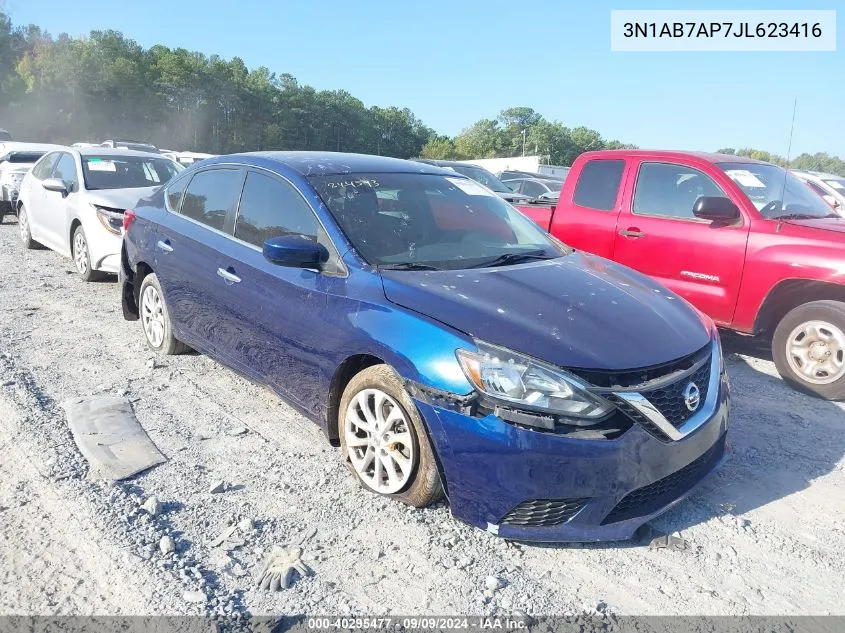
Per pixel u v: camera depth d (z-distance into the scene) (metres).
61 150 9.45
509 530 2.95
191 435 4.11
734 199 5.65
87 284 8.00
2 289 7.54
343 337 3.42
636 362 2.99
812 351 5.12
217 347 4.59
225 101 104.94
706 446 3.20
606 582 2.87
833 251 5.02
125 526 3.10
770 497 3.63
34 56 93.69
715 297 5.68
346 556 2.97
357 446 3.51
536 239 4.46
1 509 3.23
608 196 6.54
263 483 3.57
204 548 2.99
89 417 4.23
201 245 4.62
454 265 3.74
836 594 2.84
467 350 2.96
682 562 3.02
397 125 141.00
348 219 3.83
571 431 2.85
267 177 4.33
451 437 2.96
